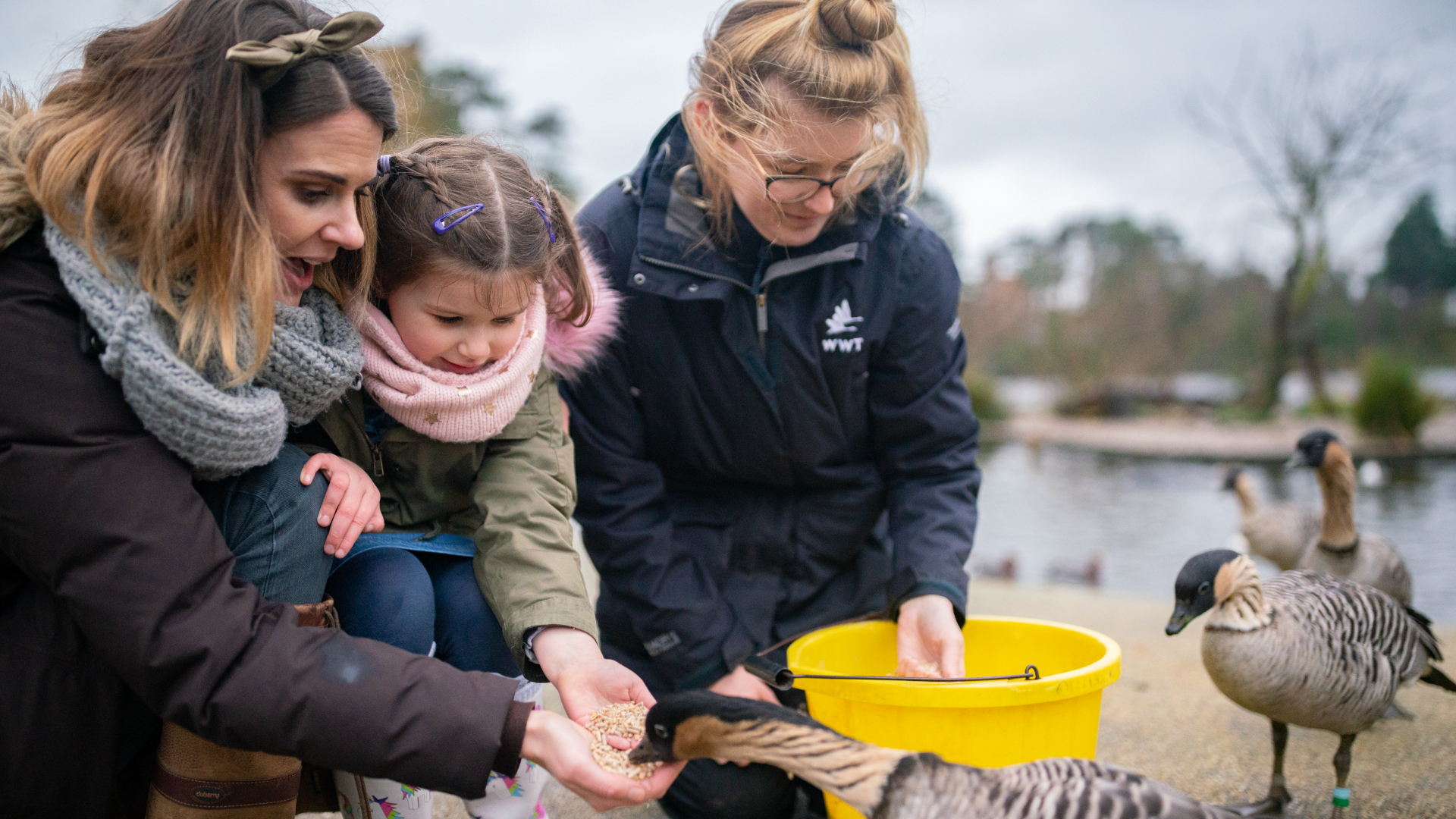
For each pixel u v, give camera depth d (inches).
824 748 70.4
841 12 89.0
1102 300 896.3
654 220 100.2
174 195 58.4
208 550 61.4
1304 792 106.5
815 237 99.0
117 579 58.3
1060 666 99.0
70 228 58.4
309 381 67.9
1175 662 152.9
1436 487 421.4
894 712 83.0
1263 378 782.5
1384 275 984.9
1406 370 586.2
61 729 62.4
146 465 60.1
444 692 62.7
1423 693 138.3
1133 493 454.6
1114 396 825.5
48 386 58.1
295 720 60.2
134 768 71.4
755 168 90.6
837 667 99.8
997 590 219.6
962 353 111.1
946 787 68.9
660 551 103.3
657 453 109.3
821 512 108.4
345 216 65.5
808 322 101.7
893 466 109.5
